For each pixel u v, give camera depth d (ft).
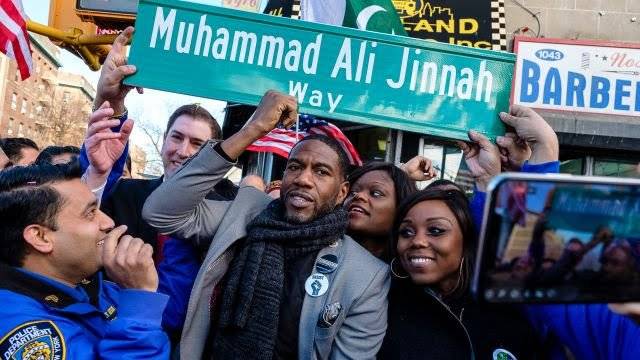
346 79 7.24
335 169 6.54
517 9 20.51
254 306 5.96
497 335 5.96
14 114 135.85
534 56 19.61
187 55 7.10
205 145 6.37
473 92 7.30
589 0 20.29
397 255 6.56
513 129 7.22
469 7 20.20
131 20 18.02
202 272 6.24
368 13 16.89
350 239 6.66
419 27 20.11
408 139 20.13
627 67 19.13
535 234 2.63
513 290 2.63
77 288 5.23
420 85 7.28
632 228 2.70
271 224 6.32
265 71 7.18
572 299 2.68
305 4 18.30
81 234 4.88
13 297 4.51
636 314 3.26
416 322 6.26
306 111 7.19
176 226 6.55
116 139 6.97
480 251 2.62
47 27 16.93
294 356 5.97
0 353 4.23
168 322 6.93
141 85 6.98
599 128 18.92
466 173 19.36
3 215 4.73
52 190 4.80
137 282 4.83
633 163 19.70
